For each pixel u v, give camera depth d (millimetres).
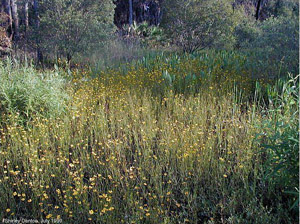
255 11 18688
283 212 2674
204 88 5820
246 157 3367
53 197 3008
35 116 4484
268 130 3545
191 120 4473
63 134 4043
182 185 3109
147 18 21359
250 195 2891
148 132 4078
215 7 11070
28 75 4848
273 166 2904
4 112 4473
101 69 7738
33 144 3656
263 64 6801
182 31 11266
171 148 3600
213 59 7957
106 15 10125
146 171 3346
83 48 9539
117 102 5203
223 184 3008
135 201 2703
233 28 11430
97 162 3562
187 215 2732
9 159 3559
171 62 7641
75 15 9430
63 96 5059
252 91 5949
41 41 9680
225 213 2764
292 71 6371
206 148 3559
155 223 2586
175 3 11180
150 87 6055
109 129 4488
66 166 3443
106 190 3070
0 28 9773
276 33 7059
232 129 3988
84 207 2756
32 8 10805
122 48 9992
